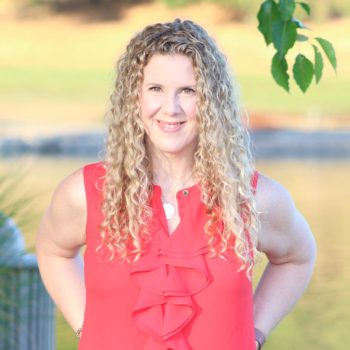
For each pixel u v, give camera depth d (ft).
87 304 11.23
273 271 12.19
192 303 10.80
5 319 19.26
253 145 11.95
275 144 102.27
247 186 11.22
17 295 19.31
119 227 11.02
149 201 11.12
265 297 12.14
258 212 11.25
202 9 177.06
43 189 64.95
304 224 11.97
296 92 146.61
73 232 11.61
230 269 10.92
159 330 10.76
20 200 22.04
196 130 11.09
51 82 152.15
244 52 166.40
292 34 12.33
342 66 157.38
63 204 11.47
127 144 11.15
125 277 10.91
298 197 65.31
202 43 11.07
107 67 162.30
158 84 10.96
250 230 11.18
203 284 10.85
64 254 12.05
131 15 179.11
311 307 34.71
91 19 180.55
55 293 12.15
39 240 12.13
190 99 11.00
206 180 11.09
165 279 10.80
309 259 12.14
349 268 41.91
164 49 10.97
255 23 173.06
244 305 11.03
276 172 81.25
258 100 140.46
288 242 11.82
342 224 54.13
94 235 11.19
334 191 68.69
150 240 10.94
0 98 140.97
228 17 175.73
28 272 19.36
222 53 11.30
